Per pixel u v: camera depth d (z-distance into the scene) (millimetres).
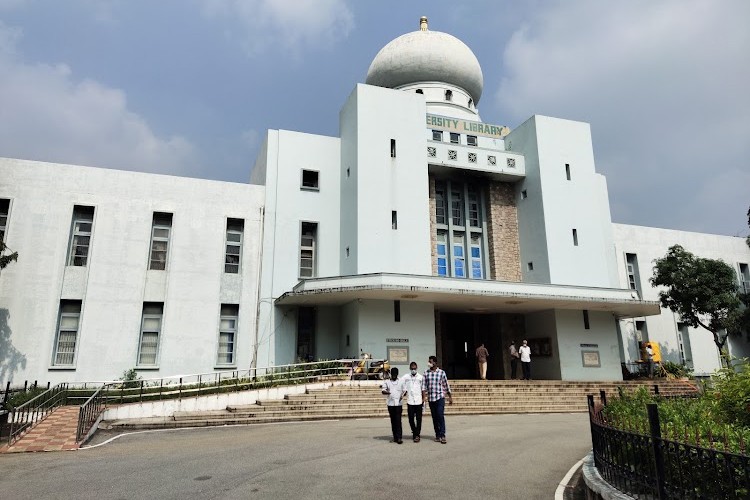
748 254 37812
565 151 29422
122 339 22172
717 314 28344
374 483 7648
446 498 6953
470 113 33469
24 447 11195
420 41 33625
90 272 22359
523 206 29562
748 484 4125
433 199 28688
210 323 23547
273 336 24234
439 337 26703
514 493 7328
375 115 26062
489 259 29000
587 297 24641
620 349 31453
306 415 16141
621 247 33469
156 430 13906
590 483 6688
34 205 22281
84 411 12859
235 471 8398
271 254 25062
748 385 7031
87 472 8523
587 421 16031
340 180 27094
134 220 23500
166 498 6820
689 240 35906
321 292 21609
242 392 17578
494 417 17203
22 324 21125
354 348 22703
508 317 28250
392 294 22141
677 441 5152
